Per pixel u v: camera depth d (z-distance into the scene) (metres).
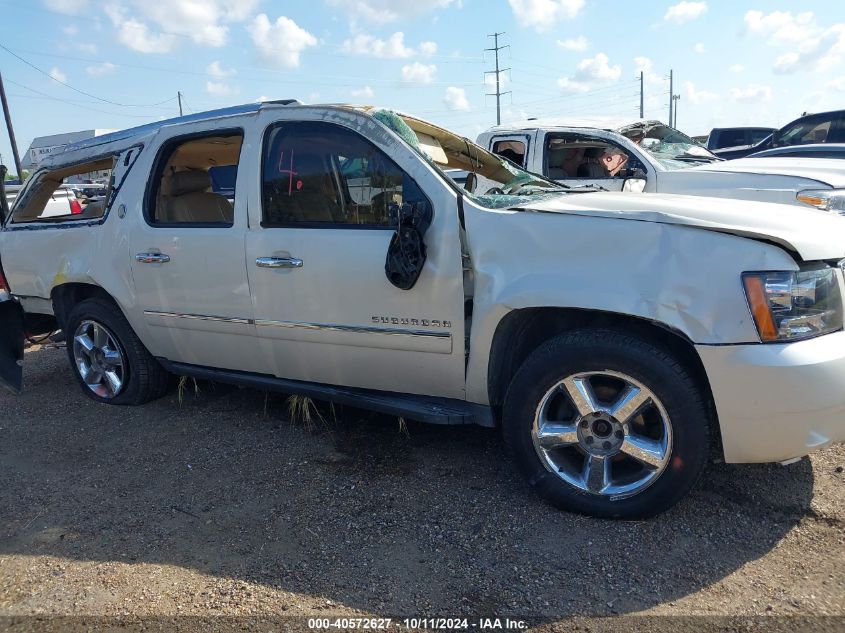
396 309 3.26
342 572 2.70
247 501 3.30
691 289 2.65
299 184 3.54
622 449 2.91
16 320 5.16
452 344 3.18
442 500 3.23
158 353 4.39
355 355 3.48
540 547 2.81
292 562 2.78
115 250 4.28
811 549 2.72
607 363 2.83
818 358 2.56
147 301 4.18
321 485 3.43
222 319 3.87
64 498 3.41
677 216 2.77
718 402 2.66
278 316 3.63
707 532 2.86
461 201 3.13
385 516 3.11
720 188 6.41
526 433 3.07
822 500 3.06
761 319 2.58
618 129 7.49
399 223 3.09
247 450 3.89
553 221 2.93
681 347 2.85
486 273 3.04
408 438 3.95
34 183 4.96
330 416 4.29
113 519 3.19
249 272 3.67
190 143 4.10
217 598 2.56
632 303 2.71
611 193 3.48
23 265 4.91
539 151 7.68
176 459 3.81
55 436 4.23
